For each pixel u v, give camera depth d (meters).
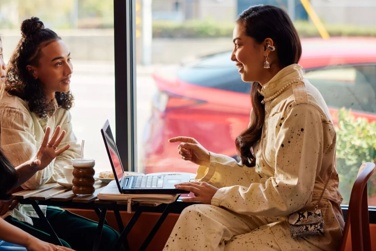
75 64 3.46
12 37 3.49
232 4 3.55
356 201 2.31
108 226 3.17
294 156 2.40
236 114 3.64
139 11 3.46
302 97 2.45
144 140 3.52
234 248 2.45
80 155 3.20
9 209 2.80
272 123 2.56
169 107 3.66
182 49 3.61
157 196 2.56
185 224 2.45
